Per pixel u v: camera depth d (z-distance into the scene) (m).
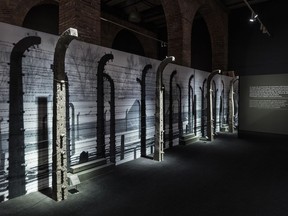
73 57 4.50
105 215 3.20
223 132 11.00
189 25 9.27
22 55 3.72
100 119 5.13
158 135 6.02
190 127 8.87
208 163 5.84
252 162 5.98
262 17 11.35
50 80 4.10
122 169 5.28
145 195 3.87
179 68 8.05
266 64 11.28
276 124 9.53
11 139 3.65
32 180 3.93
